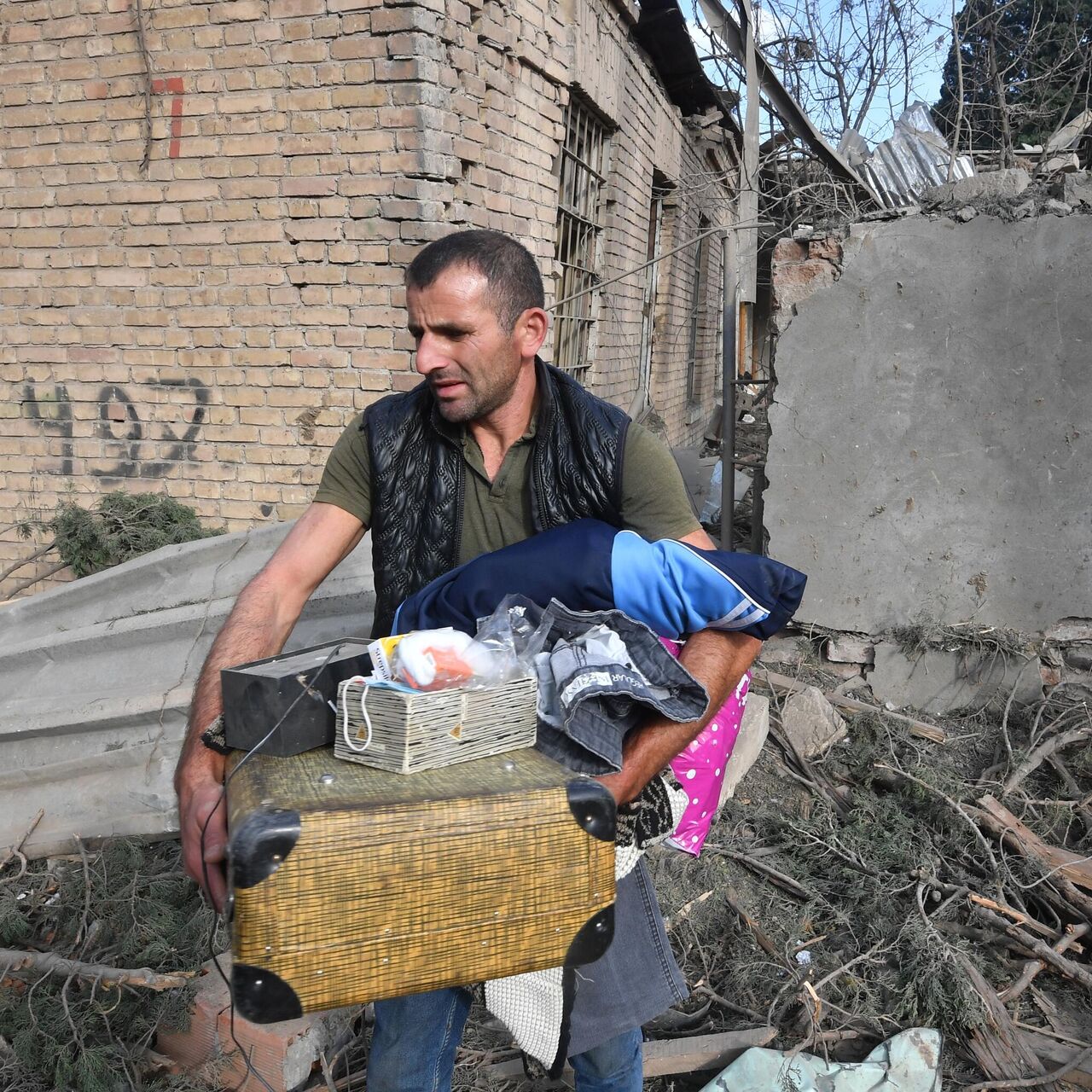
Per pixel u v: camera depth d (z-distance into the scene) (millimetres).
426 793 1123
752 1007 2715
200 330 4711
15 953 2576
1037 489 4020
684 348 11062
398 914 1097
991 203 3918
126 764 3307
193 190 4574
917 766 3678
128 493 4953
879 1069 2418
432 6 4168
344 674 1289
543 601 1521
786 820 3477
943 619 4211
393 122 4266
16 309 4941
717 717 1661
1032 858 3166
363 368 4547
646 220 8570
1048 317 3885
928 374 4066
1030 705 4051
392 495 1713
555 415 1662
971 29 6570
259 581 1672
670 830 1599
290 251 4512
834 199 4602
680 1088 2502
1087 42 6965
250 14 4328
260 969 1051
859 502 4230
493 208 4934
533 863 1155
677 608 1501
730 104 8664
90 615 4070
